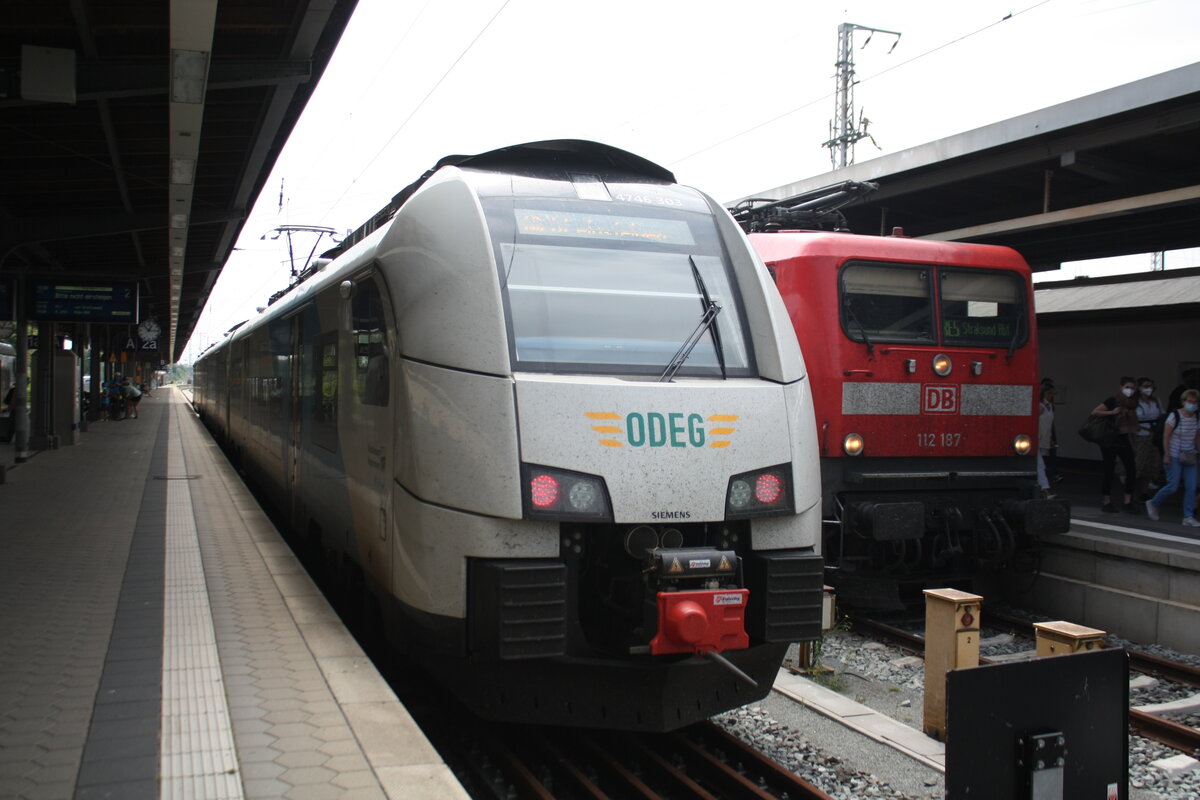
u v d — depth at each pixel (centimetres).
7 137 1203
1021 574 989
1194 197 985
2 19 838
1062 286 1844
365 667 528
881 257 912
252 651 559
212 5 634
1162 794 537
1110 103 1034
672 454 502
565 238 560
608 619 526
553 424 490
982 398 950
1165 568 857
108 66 894
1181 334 1517
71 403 2338
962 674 335
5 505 1227
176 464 1842
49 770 388
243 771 387
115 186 1488
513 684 499
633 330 544
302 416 902
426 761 399
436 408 508
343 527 701
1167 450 1124
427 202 565
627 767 536
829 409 885
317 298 830
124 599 693
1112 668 364
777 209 1135
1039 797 340
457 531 490
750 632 521
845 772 539
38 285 1898
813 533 543
